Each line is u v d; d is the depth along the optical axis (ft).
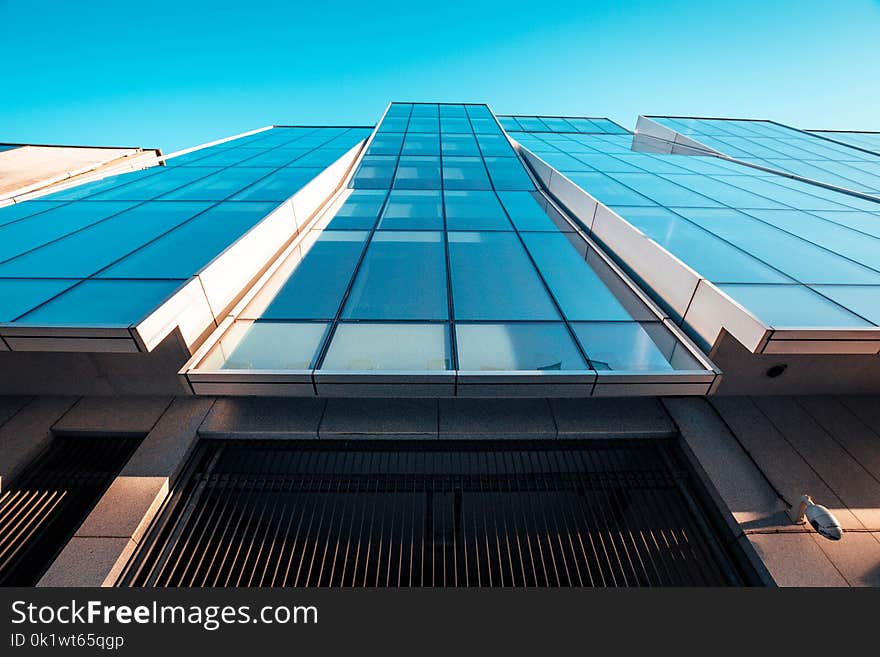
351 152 48.32
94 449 17.35
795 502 14.85
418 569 17.88
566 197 34.17
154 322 14.70
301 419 17.57
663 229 24.14
